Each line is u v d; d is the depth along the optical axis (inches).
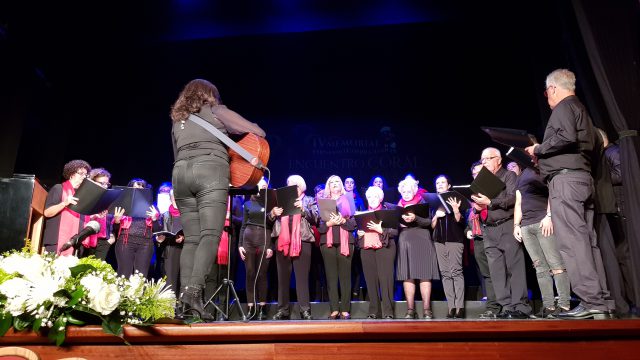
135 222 196.9
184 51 319.6
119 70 317.7
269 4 285.7
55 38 270.2
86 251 181.0
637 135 122.5
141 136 324.8
